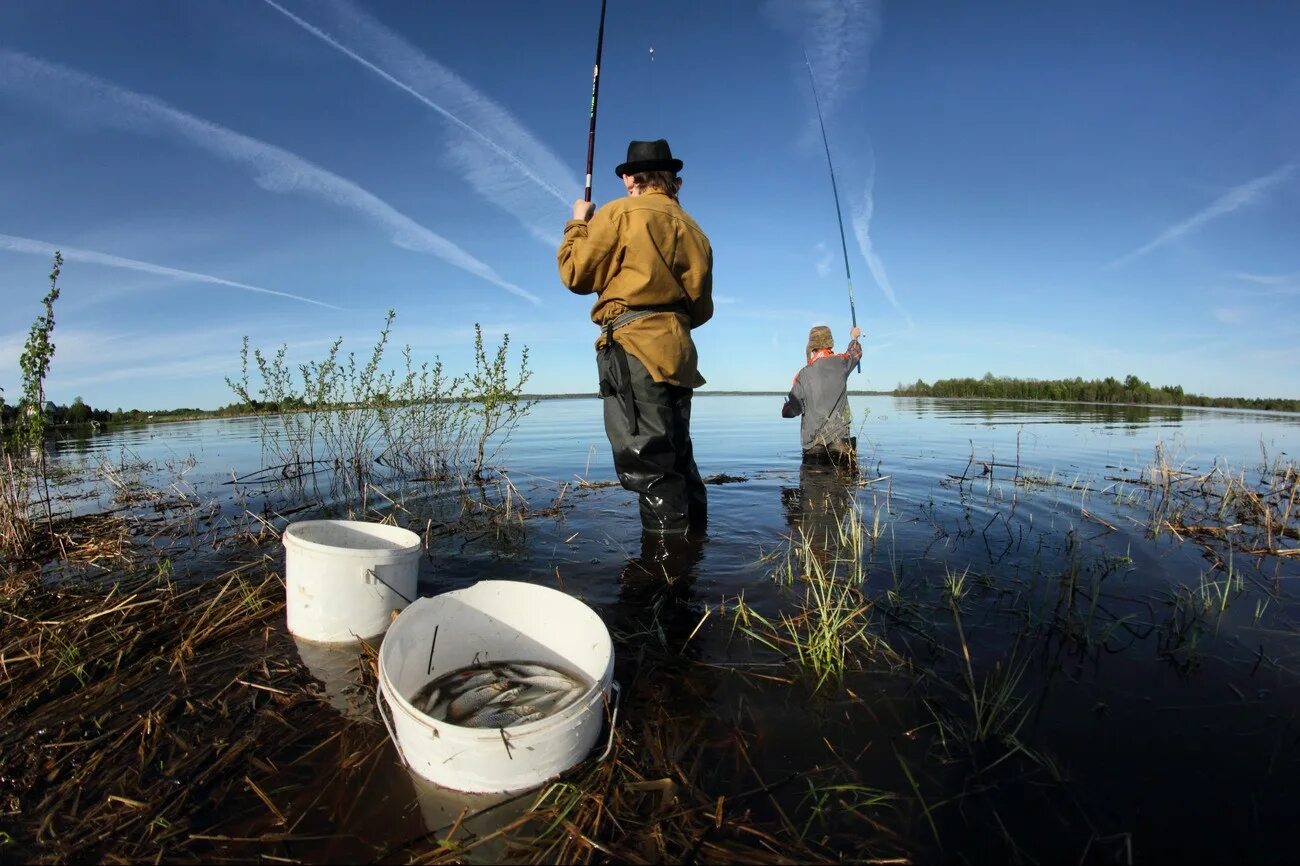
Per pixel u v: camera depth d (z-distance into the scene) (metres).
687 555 3.51
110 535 4.14
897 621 2.55
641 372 3.58
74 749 1.78
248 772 1.67
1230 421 13.66
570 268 3.57
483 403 7.37
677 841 1.40
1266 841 1.37
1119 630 2.44
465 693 1.96
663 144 3.58
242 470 7.32
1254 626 2.46
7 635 2.57
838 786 1.57
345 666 2.25
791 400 7.36
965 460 7.26
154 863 1.37
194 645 2.41
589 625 2.02
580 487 5.89
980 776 1.60
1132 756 1.66
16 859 1.39
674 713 1.90
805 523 4.21
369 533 2.91
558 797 1.54
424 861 1.36
